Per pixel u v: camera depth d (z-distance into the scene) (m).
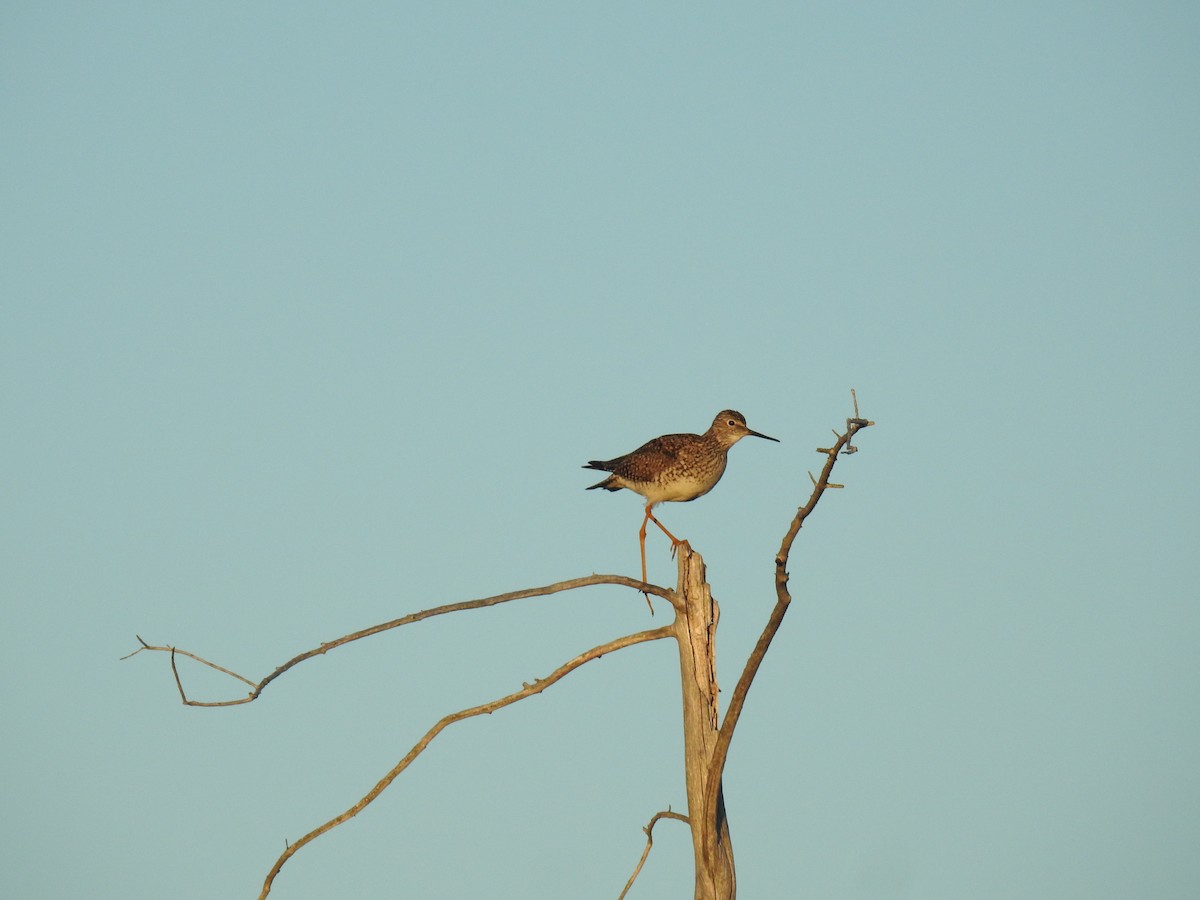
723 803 15.46
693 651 15.44
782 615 14.30
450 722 14.48
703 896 15.05
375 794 14.34
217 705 13.28
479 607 14.51
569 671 14.96
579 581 14.94
